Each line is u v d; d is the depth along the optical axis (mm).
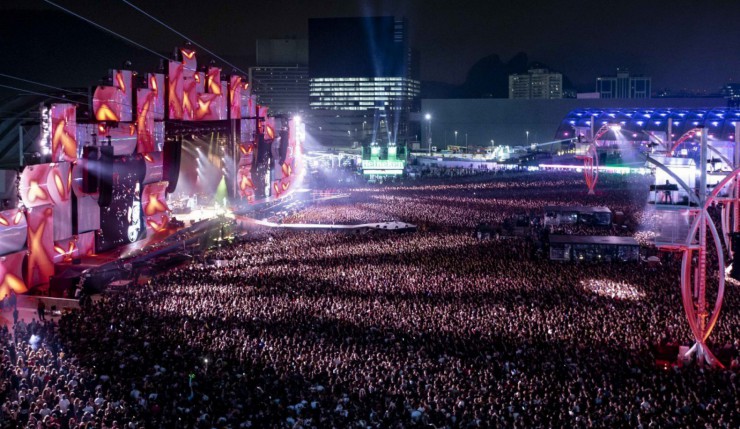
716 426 30703
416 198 129000
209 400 32938
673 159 69000
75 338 42656
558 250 72188
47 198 64500
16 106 84625
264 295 55188
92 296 60625
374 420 31094
